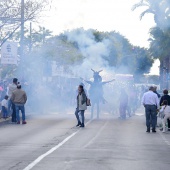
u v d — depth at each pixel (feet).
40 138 94.32
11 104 135.54
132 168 60.70
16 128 116.16
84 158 68.33
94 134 102.99
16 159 66.69
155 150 79.15
